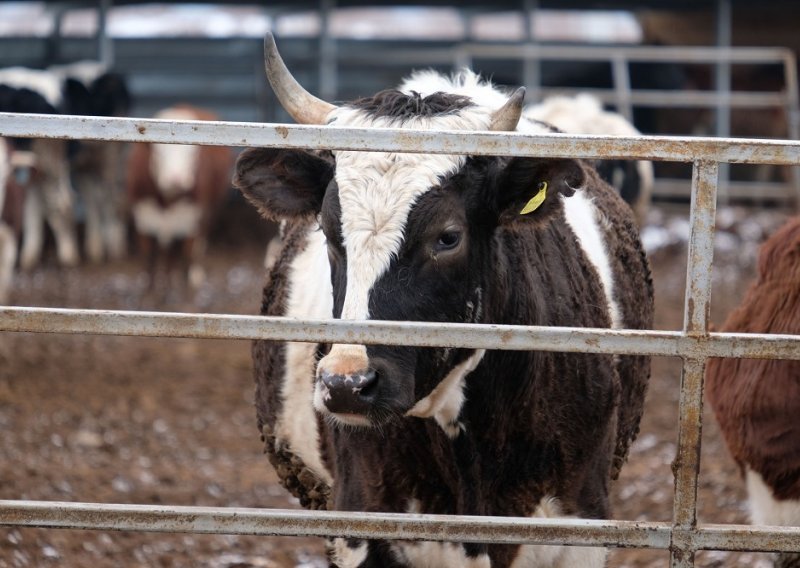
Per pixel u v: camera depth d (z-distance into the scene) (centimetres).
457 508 684
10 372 1756
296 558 1032
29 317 602
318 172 662
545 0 3691
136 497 1179
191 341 2044
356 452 688
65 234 3061
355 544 683
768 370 796
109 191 3156
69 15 4106
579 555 693
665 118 3731
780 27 3822
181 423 1520
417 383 623
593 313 754
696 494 623
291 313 812
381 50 3916
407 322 593
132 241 3403
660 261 2750
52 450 1352
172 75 3881
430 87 743
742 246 2822
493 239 657
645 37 3925
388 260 610
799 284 817
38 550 973
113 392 1666
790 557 788
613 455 771
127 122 594
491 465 682
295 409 811
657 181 3397
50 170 2938
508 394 670
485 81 865
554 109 1741
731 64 3703
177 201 2562
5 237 2011
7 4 3919
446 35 4309
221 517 616
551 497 704
